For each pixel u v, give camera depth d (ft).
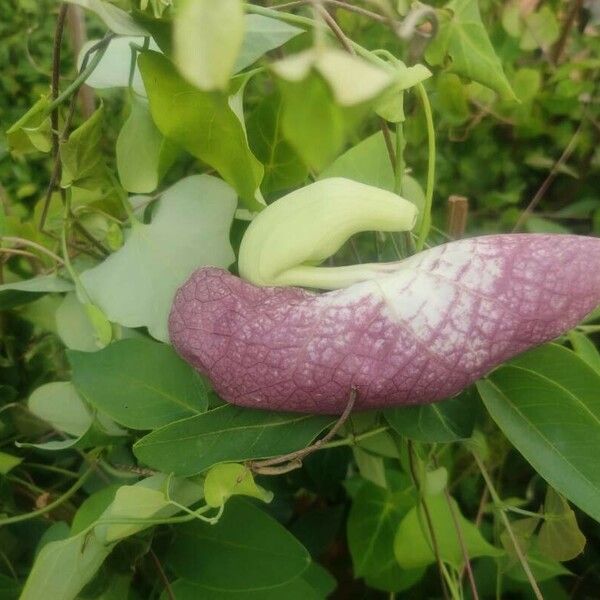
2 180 2.28
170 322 0.71
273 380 0.66
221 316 0.67
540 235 0.66
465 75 1.04
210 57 0.45
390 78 0.44
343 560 1.30
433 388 0.65
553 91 1.39
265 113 0.83
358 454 1.05
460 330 0.64
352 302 0.65
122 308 0.78
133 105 0.80
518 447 0.74
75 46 1.12
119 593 0.86
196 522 0.86
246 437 0.71
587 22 1.35
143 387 0.76
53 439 1.03
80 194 0.89
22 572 1.00
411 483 1.06
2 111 2.47
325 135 0.43
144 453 0.70
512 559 0.96
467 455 1.22
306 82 0.42
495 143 1.44
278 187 0.87
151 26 0.65
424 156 1.43
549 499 0.86
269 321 0.66
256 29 0.73
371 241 1.01
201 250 0.79
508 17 1.35
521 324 0.64
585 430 0.73
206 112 0.70
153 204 0.84
